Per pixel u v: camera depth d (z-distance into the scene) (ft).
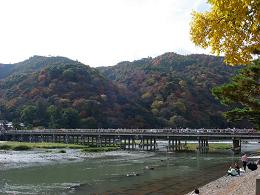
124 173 152.35
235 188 99.66
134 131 304.50
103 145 328.70
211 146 325.01
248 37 29.27
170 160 213.25
